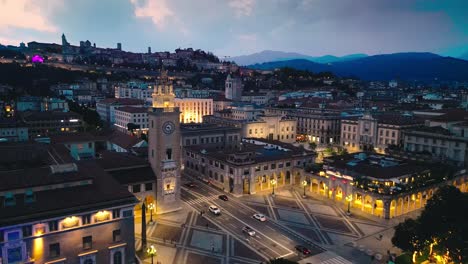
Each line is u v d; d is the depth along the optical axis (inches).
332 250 3405.5
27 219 2496.3
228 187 5049.2
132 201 2920.8
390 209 4151.1
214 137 6889.8
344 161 5310.0
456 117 6983.3
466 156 5708.7
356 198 4495.6
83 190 2942.9
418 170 4817.9
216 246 3449.8
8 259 2460.6
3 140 5600.4
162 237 3619.6
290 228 3887.8
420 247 2992.1
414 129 6707.7
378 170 4704.7
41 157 3838.6
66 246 2669.8
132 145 6072.8
